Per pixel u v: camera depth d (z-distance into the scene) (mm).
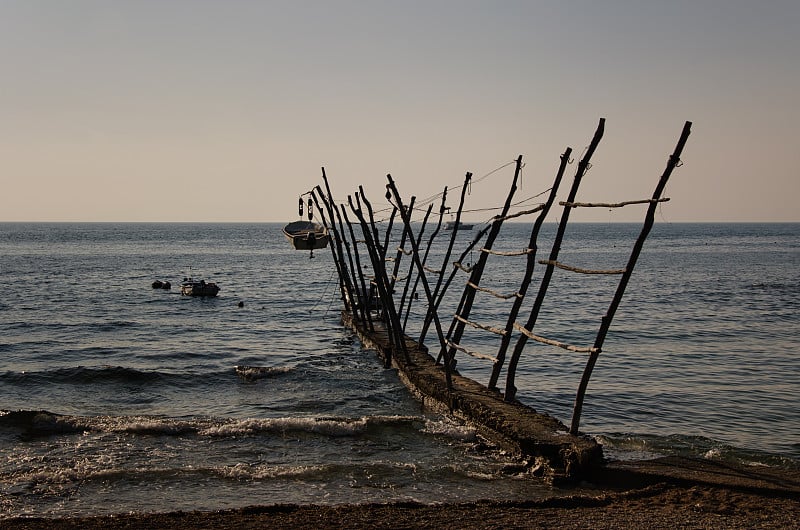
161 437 15633
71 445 14992
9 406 19031
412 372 20438
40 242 154250
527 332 15594
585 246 144625
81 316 38594
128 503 11867
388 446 15070
